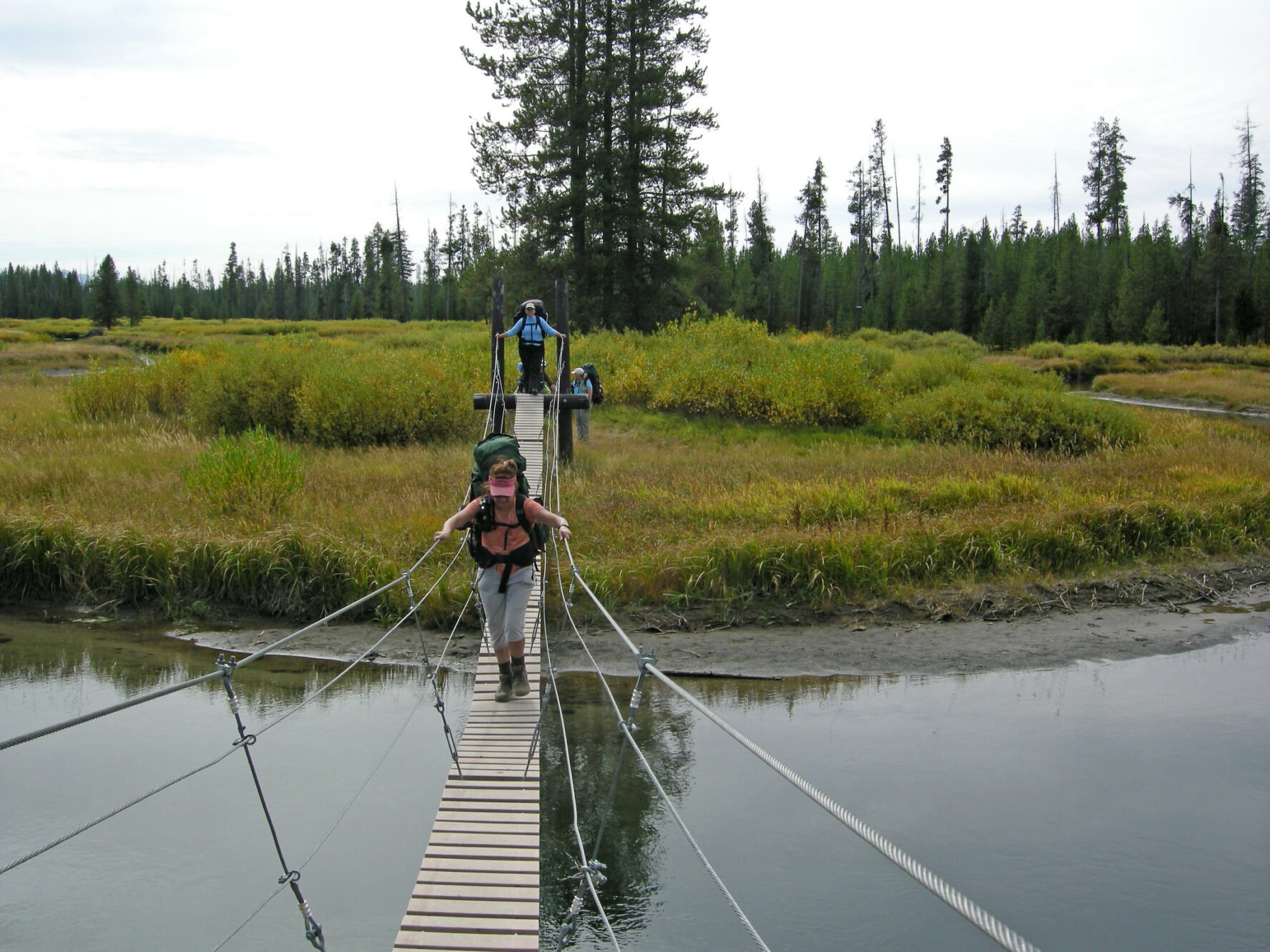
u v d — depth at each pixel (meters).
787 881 5.96
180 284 170.25
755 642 11.09
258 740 8.17
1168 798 7.04
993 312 75.50
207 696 9.30
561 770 7.70
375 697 9.38
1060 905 5.60
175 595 12.00
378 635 11.24
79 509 13.70
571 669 10.36
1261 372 49.38
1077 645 10.98
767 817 6.82
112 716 8.64
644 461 18.91
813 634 11.34
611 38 37.59
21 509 13.40
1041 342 64.31
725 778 7.51
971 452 20.97
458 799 5.88
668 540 13.12
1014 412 22.41
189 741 8.10
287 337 28.75
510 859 5.23
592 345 29.66
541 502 12.82
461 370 23.92
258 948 5.18
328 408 20.97
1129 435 22.19
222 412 21.97
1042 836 6.45
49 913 5.46
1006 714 8.90
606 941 5.38
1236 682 9.80
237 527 12.98
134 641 10.98
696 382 24.97
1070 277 78.00
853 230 95.12
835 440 22.69
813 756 7.89
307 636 11.22
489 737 6.72
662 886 5.96
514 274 38.59
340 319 119.38
